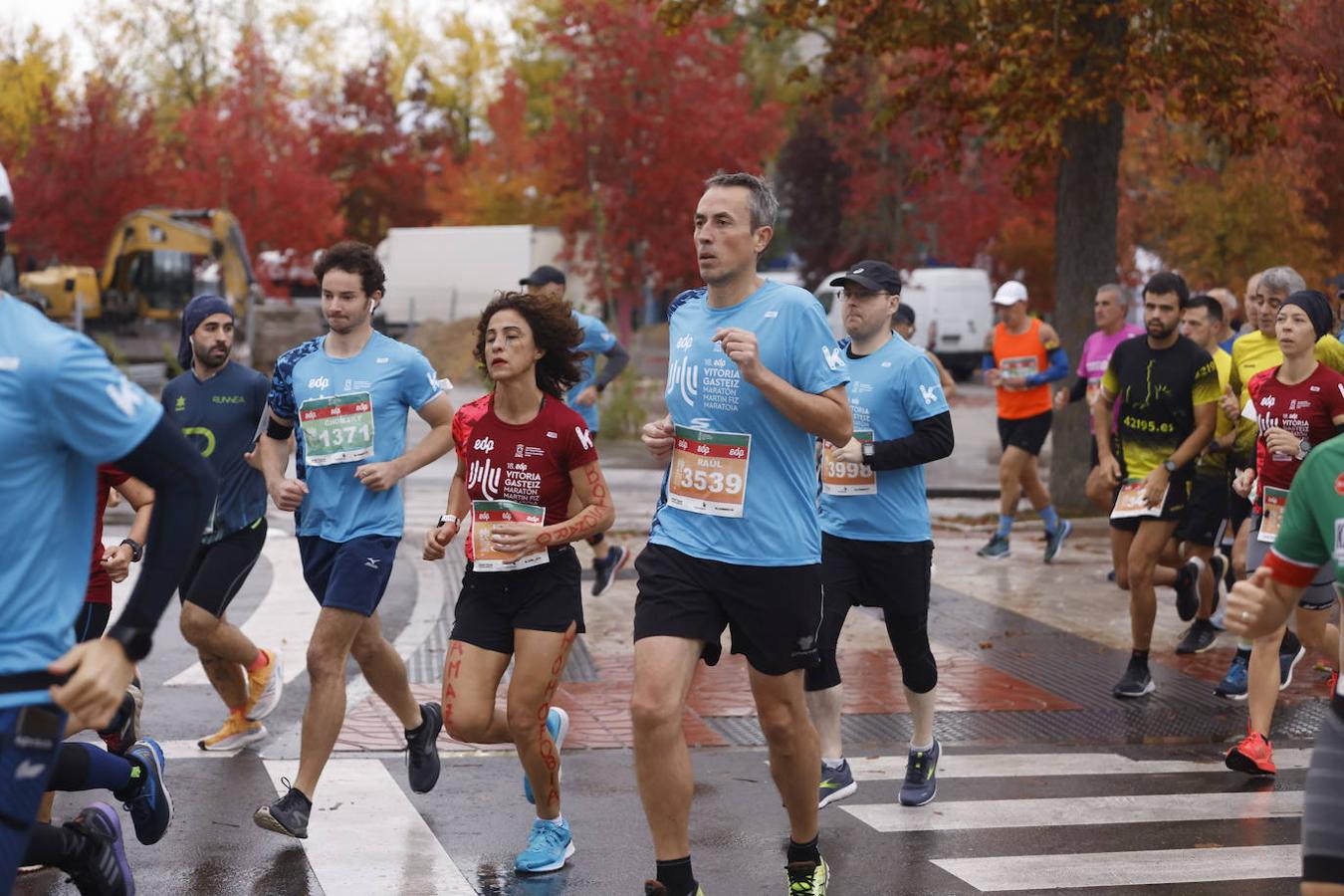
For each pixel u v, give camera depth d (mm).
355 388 5809
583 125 34594
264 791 6117
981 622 9984
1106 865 5383
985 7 14227
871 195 35500
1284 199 21000
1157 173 23766
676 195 34344
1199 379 7836
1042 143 14180
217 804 5930
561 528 5047
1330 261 21156
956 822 5895
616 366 10711
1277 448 6629
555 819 5277
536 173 45719
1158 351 7938
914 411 6020
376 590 5621
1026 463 12406
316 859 5297
